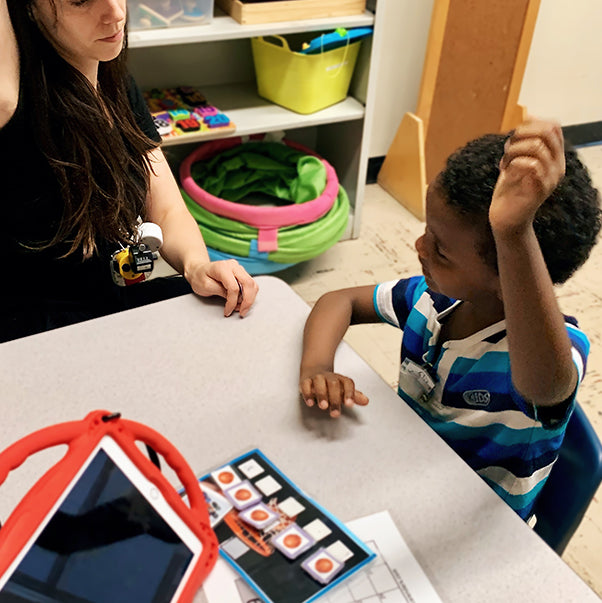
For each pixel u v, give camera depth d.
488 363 0.81
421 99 2.45
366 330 1.93
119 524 0.52
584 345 0.78
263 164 2.18
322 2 1.89
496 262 0.72
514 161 0.56
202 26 1.82
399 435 0.73
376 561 0.60
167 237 1.23
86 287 1.17
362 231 2.40
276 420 0.75
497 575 0.59
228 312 0.92
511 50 2.21
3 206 1.03
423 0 2.38
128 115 1.15
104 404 0.76
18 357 0.82
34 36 0.91
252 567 0.59
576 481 0.82
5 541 0.46
